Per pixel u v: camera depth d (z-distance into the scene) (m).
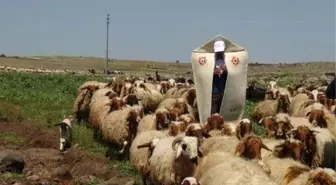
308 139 12.81
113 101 17.27
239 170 8.75
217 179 8.70
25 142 18.33
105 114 17.34
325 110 16.55
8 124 21.48
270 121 14.41
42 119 22.70
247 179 8.38
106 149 16.84
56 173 13.57
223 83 16.42
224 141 11.73
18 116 23.02
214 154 10.41
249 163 9.30
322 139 13.08
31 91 35.31
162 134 13.52
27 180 12.94
